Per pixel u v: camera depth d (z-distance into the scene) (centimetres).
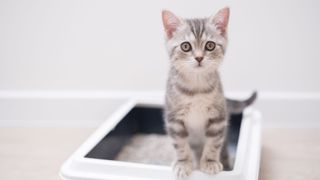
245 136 63
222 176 52
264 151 74
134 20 85
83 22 86
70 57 88
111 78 89
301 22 82
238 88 87
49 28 86
